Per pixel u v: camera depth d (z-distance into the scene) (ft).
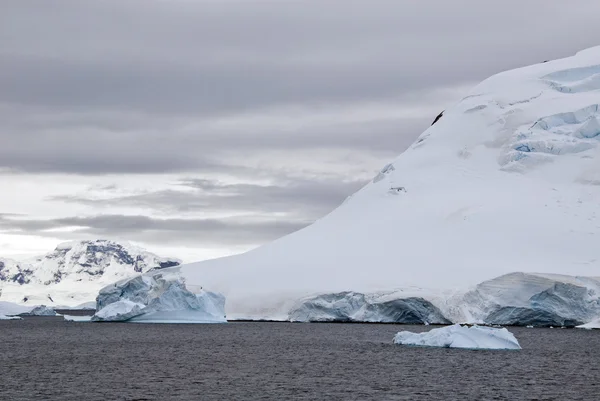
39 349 625.00
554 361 523.29
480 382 428.15
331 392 396.16
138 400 373.20
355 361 523.29
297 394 390.01
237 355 566.77
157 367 495.00
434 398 381.19
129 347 639.35
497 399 379.96
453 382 427.74
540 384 423.64
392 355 557.33
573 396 389.80
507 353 571.28
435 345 607.37
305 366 498.28
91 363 517.55
